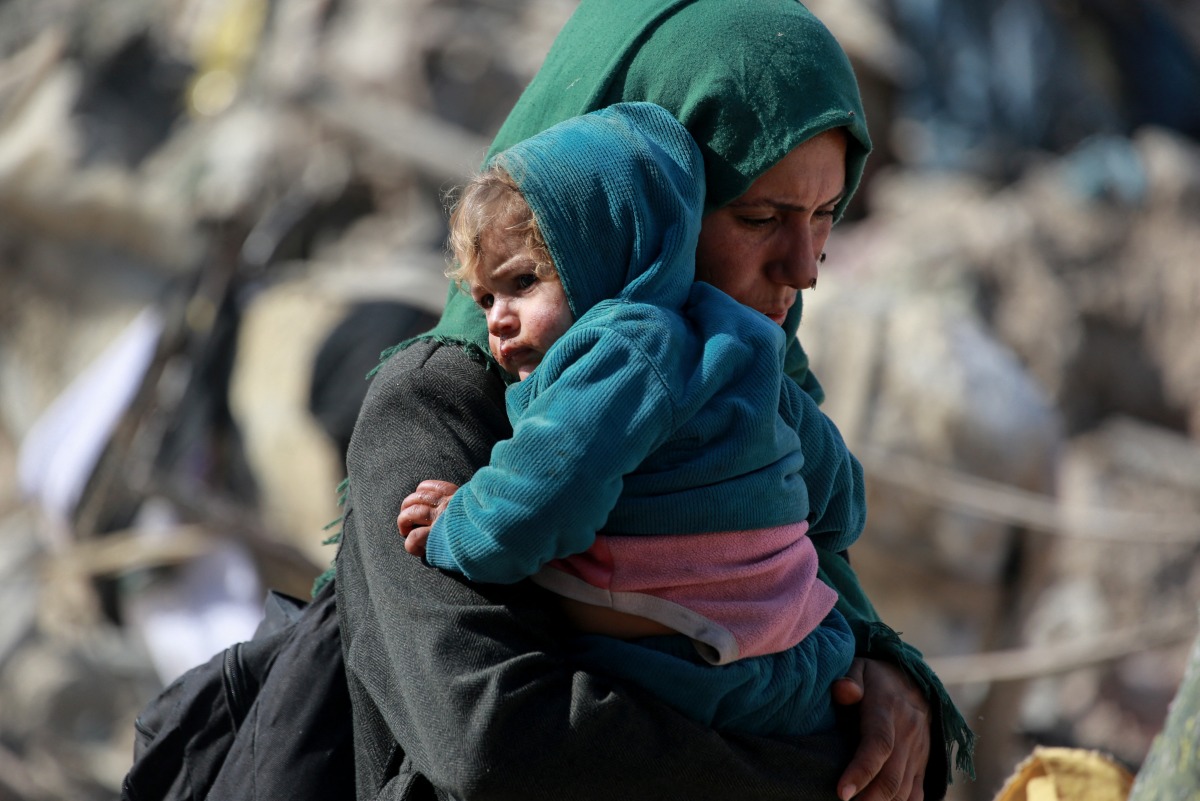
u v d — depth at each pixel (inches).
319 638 200.5
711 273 194.7
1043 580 633.6
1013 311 926.4
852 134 195.3
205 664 213.6
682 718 174.7
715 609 175.6
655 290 177.8
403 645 176.9
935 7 979.3
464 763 169.5
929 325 624.7
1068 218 953.5
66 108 734.5
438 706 172.1
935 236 914.7
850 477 205.0
